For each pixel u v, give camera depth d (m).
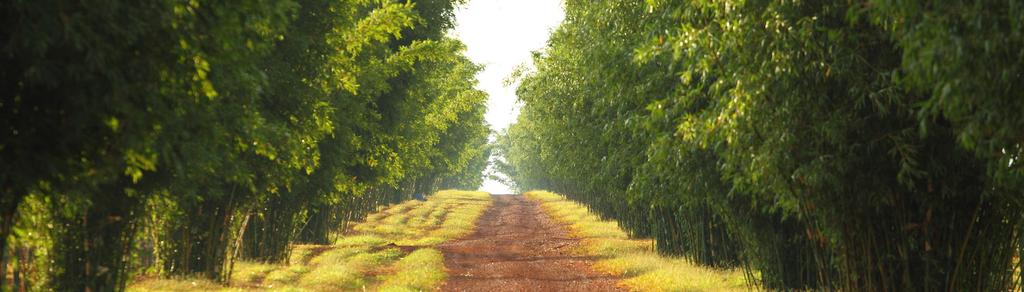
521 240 51.06
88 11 9.37
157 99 11.04
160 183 16.09
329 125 22.50
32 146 10.32
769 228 21.66
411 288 24.25
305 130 21.75
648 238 48.97
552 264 33.91
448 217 76.69
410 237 53.91
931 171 13.51
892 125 13.54
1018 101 9.33
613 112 28.03
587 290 24.61
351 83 24.66
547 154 53.22
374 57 29.12
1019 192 13.21
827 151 13.94
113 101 10.03
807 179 13.62
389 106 37.44
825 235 15.84
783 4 12.48
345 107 27.50
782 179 14.31
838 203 14.81
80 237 16.36
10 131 10.12
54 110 10.14
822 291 18.55
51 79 9.38
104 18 9.51
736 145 13.80
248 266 28.73
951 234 14.34
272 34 16.80
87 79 9.76
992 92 9.30
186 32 10.93
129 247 17.56
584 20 27.02
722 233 28.33
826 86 13.44
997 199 14.04
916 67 9.40
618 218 58.31
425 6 39.72
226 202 24.09
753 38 12.91
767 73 12.91
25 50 9.26
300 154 21.48
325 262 31.30
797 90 13.28
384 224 64.50
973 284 14.67
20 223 14.37
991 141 10.05
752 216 21.48
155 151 12.01
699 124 14.66
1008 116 9.52
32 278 16.64
